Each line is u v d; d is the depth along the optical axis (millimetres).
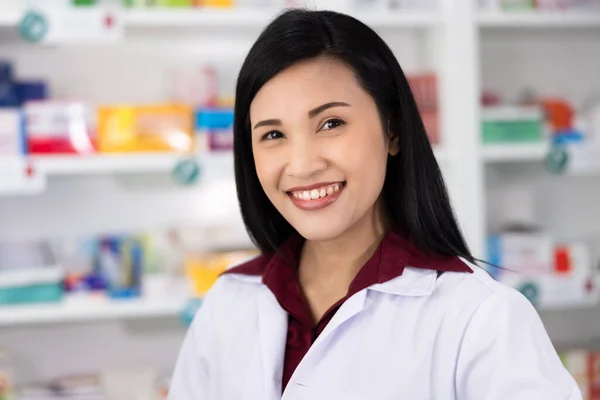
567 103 2600
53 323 2605
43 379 2602
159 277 2334
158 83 2582
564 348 2637
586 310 2867
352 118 1125
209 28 2422
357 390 1144
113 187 2594
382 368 1146
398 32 2680
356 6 2332
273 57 1127
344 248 1240
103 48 2549
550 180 2799
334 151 1110
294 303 1248
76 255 2471
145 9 2242
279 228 1371
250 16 2283
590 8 2469
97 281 2379
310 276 1289
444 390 1136
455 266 1190
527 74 2779
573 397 1086
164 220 2621
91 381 2441
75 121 2244
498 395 1087
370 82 1146
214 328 1347
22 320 2219
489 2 2402
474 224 2346
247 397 1233
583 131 2480
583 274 2461
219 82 2602
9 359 2406
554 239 2785
